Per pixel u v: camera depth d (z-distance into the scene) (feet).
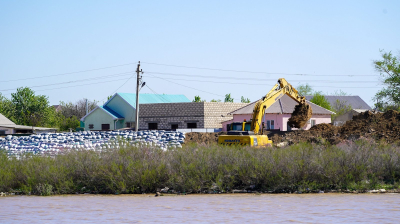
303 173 158.71
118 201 142.82
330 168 158.92
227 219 109.81
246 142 215.72
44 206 134.62
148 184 160.97
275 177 157.89
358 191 153.89
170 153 180.96
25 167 175.22
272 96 249.96
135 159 174.09
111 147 208.95
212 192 157.48
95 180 165.07
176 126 512.22
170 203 136.67
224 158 169.99
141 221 109.29
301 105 280.10
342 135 284.61
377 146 207.92
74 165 171.32
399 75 442.91
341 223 102.99
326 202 133.59
